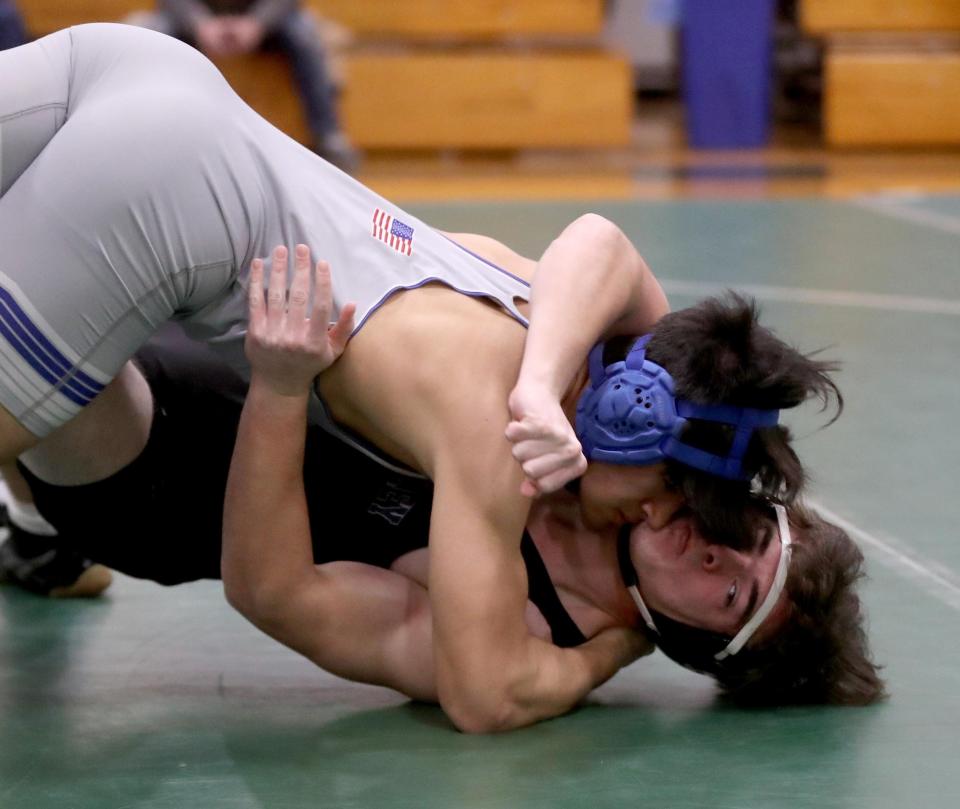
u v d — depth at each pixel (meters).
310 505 3.33
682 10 14.38
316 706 3.27
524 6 13.75
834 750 3.01
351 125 13.64
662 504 3.07
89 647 3.61
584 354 2.99
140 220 2.97
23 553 3.90
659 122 16.61
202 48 12.12
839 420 5.50
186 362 3.50
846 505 4.54
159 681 3.41
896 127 14.13
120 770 2.92
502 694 3.04
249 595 3.12
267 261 3.10
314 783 2.85
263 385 3.03
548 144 13.82
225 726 3.15
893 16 14.10
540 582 3.22
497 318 3.09
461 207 10.81
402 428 3.02
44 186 2.99
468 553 2.96
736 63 14.36
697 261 8.80
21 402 3.01
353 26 13.71
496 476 2.95
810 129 15.88
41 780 2.88
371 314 3.06
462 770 2.91
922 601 3.81
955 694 3.30
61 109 3.18
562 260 3.09
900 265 8.75
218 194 3.03
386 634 3.21
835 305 7.57
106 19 13.12
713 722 3.17
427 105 13.65
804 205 11.10
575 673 3.16
